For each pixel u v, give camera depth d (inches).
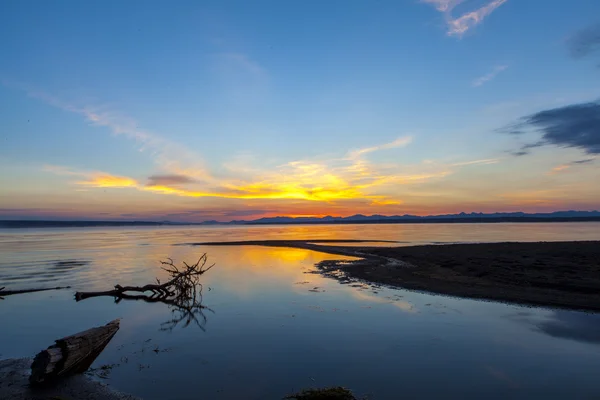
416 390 320.8
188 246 2031.3
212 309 613.3
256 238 2861.7
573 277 761.0
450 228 4493.1
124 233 4256.9
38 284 859.4
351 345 430.9
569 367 364.8
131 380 345.1
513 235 2635.3
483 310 575.5
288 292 726.5
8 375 355.6
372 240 2301.9
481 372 355.6
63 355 351.3
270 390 323.9
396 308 592.1
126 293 767.1
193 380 344.2
